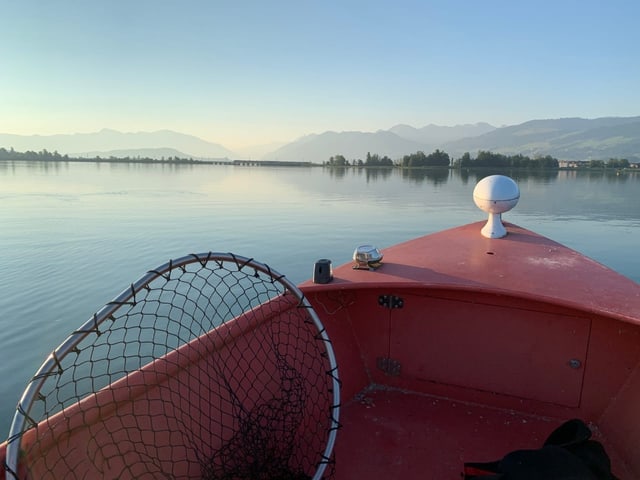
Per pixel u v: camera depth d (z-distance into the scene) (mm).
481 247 3004
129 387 1438
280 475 1745
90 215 21562
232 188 43656
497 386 2350
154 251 13508
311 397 2082
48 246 14000
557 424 2236
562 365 2211
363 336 2574
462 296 2332
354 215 23797
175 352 1635
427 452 2043
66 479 1217
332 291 2426
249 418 1778
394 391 2533
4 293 9203
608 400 2148
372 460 1989
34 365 6242
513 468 1608
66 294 9164
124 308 7453
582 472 1550
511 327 2273
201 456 1588
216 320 6938
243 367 1828
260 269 1742
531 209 29016
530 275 2365
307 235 17156
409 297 2438
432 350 2447
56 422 1245
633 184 58812
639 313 1873
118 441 1364
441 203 31000
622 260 14203
